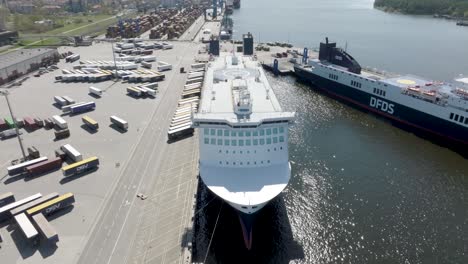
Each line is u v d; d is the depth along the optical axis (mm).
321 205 66875
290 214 64375
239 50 199375
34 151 80062
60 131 91562
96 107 114250
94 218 60344
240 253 55469
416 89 100938
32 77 152500
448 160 83750
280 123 62094
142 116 106000
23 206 60750
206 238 57906
